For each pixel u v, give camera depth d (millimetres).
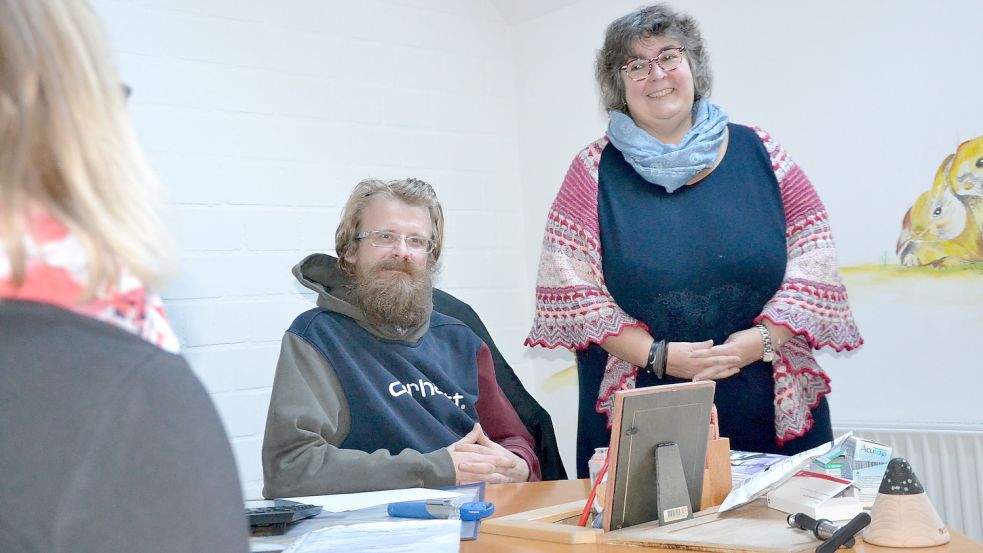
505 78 3324
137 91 2475
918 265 2443
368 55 2965
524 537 970
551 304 1929
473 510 1062
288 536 1013
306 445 1505
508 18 3326
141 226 413
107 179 403
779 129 2707
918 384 2451
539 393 3254
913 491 860
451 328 1909
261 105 2709
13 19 386
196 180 2562
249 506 1183
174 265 439
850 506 938
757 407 1831
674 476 977
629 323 1842
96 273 387
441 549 857
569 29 3186
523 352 3277
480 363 1930
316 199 2801
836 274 1846
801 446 1811
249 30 2703
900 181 2473
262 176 2691
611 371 1902
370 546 883
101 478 382
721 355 1753
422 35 3107
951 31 2371
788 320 1765
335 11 2895
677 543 876
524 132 3330
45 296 386
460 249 3148
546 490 1342
